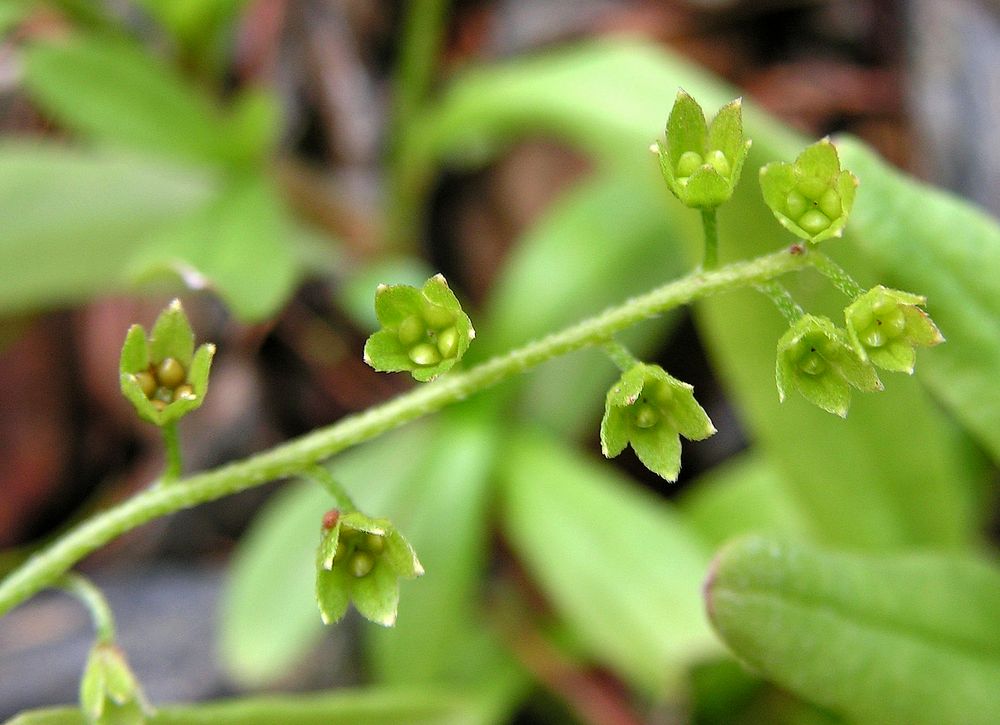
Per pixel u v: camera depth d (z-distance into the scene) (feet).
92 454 1.12
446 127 0.91
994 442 0.69
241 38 1.14
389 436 0.92
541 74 0.85
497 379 0.64
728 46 1.16
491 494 0.89
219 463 1.05
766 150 0.70
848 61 1.13
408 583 0.81
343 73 1.15
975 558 0.69
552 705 0.91
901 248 0.69
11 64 1.09
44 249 0.86
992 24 1.04
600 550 0.80
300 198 1.00
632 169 0.78
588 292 0.89
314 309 1.08
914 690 0.68
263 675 0.79
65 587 0.65
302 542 0.82
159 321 0.64
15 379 1.12
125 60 0.86
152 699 0.85
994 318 0.69
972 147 0.99
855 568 0.68
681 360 1.03
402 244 1.04
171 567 1.00
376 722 0.70
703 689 0.82
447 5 1.20
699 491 0.95
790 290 0.70
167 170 0.92
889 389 0.72
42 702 0.86
